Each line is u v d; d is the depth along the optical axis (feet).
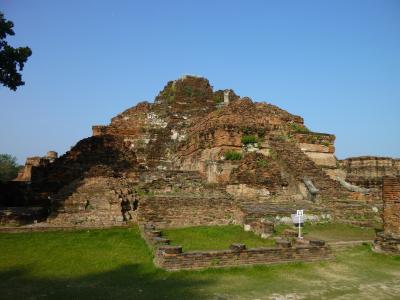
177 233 55.77
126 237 52.08
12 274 36.09
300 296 30.68
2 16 63.36
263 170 75.51
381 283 34.76
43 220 60.18
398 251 44.57
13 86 65.82
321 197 71.72
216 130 83.82
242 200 69.00
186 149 99.66
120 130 113.60
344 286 33.65
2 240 48.98
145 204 60.29
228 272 36.94
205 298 29.58
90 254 43.19
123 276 35.47
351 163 125.49
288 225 60.90
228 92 127.44
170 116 116.78
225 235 55.11
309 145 96.22
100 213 59.31
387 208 48.39
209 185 74.08
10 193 73.67
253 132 85.30
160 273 35.91
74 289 31.65
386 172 119.55
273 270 38.32
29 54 65.16
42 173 78.59
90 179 63.98
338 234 57.00
